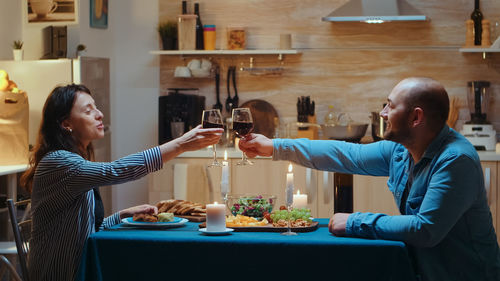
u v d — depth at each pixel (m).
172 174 5.04
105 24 5.48
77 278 2.22
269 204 2.71
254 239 2.18
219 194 5.00
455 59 5.32
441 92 2.25
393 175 2.50
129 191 5.75
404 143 2.31
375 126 5.09
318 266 2.15
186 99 5.19
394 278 2.10
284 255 2.16
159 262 2.23
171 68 5.66
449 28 5.32
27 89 4.70
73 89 2.52
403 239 2.15
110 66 5.61
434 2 5.32
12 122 4.22
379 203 4.77
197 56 5.59
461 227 2.22
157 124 5.70
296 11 5.47
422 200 2.27
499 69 5.27
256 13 5.51
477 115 5.09
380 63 5.41
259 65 5.54
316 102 5.49
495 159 4.64
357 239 2.18
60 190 2.33
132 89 5.71
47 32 4.94
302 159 2.71
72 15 5.06
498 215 4.66
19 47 4.79
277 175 4.92
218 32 5.56
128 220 2.61
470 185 2.14
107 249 2.26
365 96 5.44
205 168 4.98
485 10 5.23
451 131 2.32
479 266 2.22
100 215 2.54
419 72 5.38
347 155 2.67
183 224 2.59
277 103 5.53
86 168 2.31
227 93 5.57
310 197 4.84
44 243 2.36
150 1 5.65
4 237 4.35
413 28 5.36
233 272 2.20
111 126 5.65
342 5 5.25
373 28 5.40
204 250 2.20
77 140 2.54
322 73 5.47
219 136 2.48
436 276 2.20
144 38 5.67
